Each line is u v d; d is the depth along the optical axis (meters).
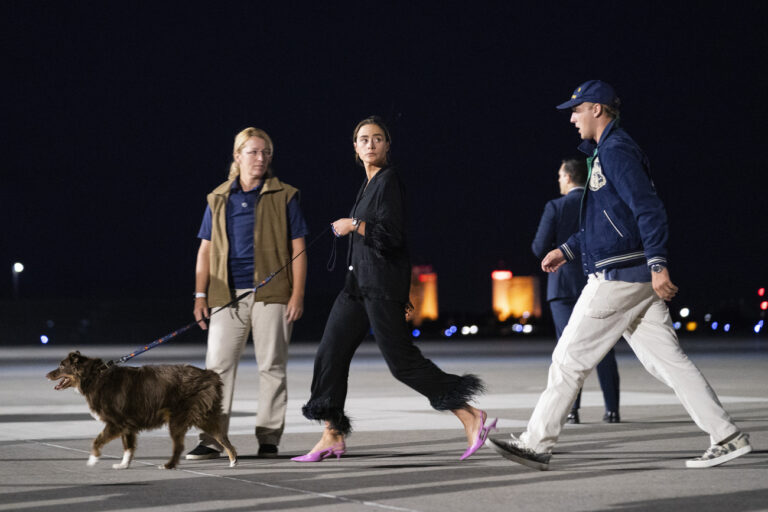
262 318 13.00
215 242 13.15
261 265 13.05
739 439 11.24
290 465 11.95
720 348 54.31
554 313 17.20
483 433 12.20
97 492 10.03
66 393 24.91
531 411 18.94
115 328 85.25
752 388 24.91
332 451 12.47
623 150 11.08
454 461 12.15
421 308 123.38
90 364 11.34
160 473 11.30
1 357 50.53
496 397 22.66
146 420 11.44
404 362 12.02
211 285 13.13
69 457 12.71
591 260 11.36
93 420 17.72
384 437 14.85
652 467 11.45
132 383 11.37
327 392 12.34
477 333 105.31
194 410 11.54
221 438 11.77
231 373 13.09
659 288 10.79
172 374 11.55
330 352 12.30
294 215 13.33
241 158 13.31
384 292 11.96
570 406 11.20
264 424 12.88
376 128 12.55
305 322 90.31
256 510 9.03
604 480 10.52
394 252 12.04
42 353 56.62
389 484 10.42
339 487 10.25
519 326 106.00
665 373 11.38
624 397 22.42
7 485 10.48
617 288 11.16
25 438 14.90
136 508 9.16
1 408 20.34
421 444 13.96
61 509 9.12
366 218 12.15
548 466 11.20
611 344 11.27
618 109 11.62
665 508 8.95
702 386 11.26
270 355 12.98
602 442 13.95
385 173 12.27
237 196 13.28
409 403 21.27
